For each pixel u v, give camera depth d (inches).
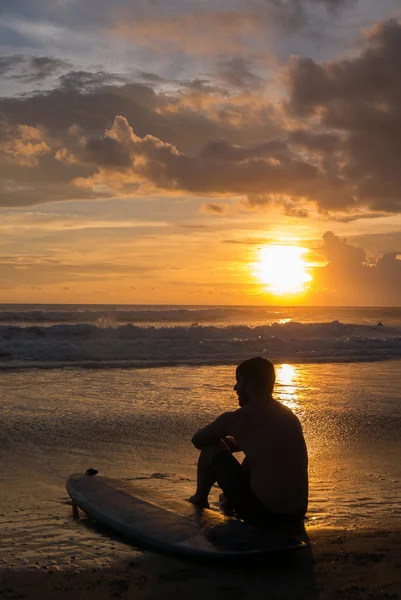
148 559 124.5
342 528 148.6
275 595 107.8
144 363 599.8
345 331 995.9
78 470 218.5
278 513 133.5
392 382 501.0
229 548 121.3
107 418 324.5
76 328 780.6
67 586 110.6
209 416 338.0
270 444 135.6
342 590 110.3
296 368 597.0
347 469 226.1
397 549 132.0
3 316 1643.7
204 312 1973.4
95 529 145.3
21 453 244.1
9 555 126.7
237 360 645.9
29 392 410.0
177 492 184.9
